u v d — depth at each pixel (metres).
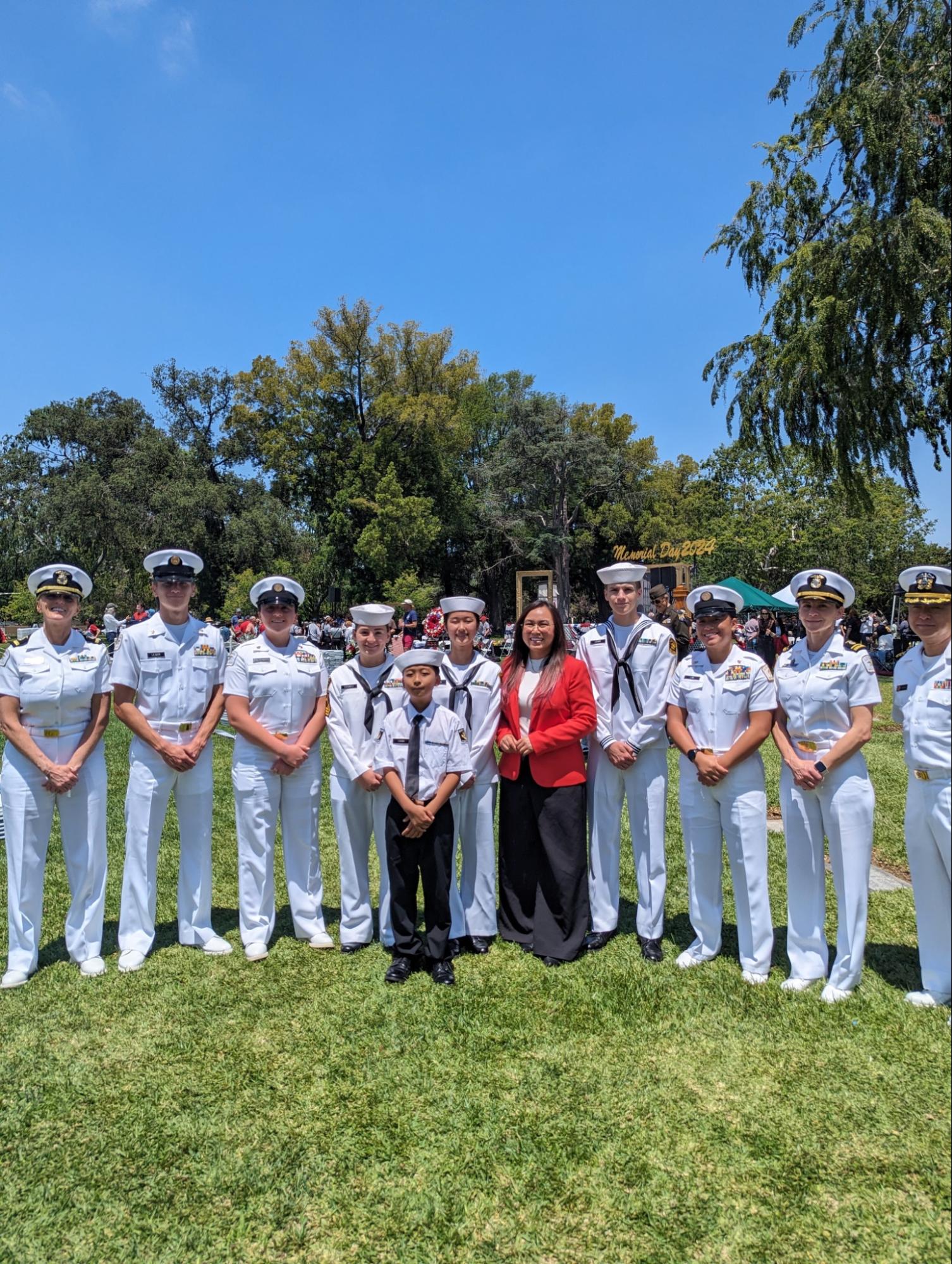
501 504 46.28
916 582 3.85
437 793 4.20
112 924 5.10
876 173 14.59
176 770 4.46
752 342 17.20
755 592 20.69
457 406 45.03
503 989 4.08
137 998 4.05
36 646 4.32
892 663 21.88
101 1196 2.72
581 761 4.57
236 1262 2.45
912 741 3.85
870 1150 2.85
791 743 4.08
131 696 4.49
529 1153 2.88
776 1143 2.89
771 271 16.22
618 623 4.65
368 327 41.81
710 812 4.25
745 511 37.53
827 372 14.88
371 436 43.31
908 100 14.39
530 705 4.57
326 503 44.16
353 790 4.56
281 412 43.41
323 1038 3.64
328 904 5.54
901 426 15.28
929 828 3.79
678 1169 2.78
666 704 4.43
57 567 4.32
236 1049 3.57
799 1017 3.73
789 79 16.33
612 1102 3.14
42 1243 2.54
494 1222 2.58
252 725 4.45
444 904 4.26
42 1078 3.38
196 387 45.84
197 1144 2.96
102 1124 3.08
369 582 41.75
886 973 4.16
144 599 39.09
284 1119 3.09
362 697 4.62
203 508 40.19
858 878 3.89
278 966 4.39
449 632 4.76
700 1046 3.51
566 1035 3.63
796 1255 2.42
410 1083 3.30
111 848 6.68
